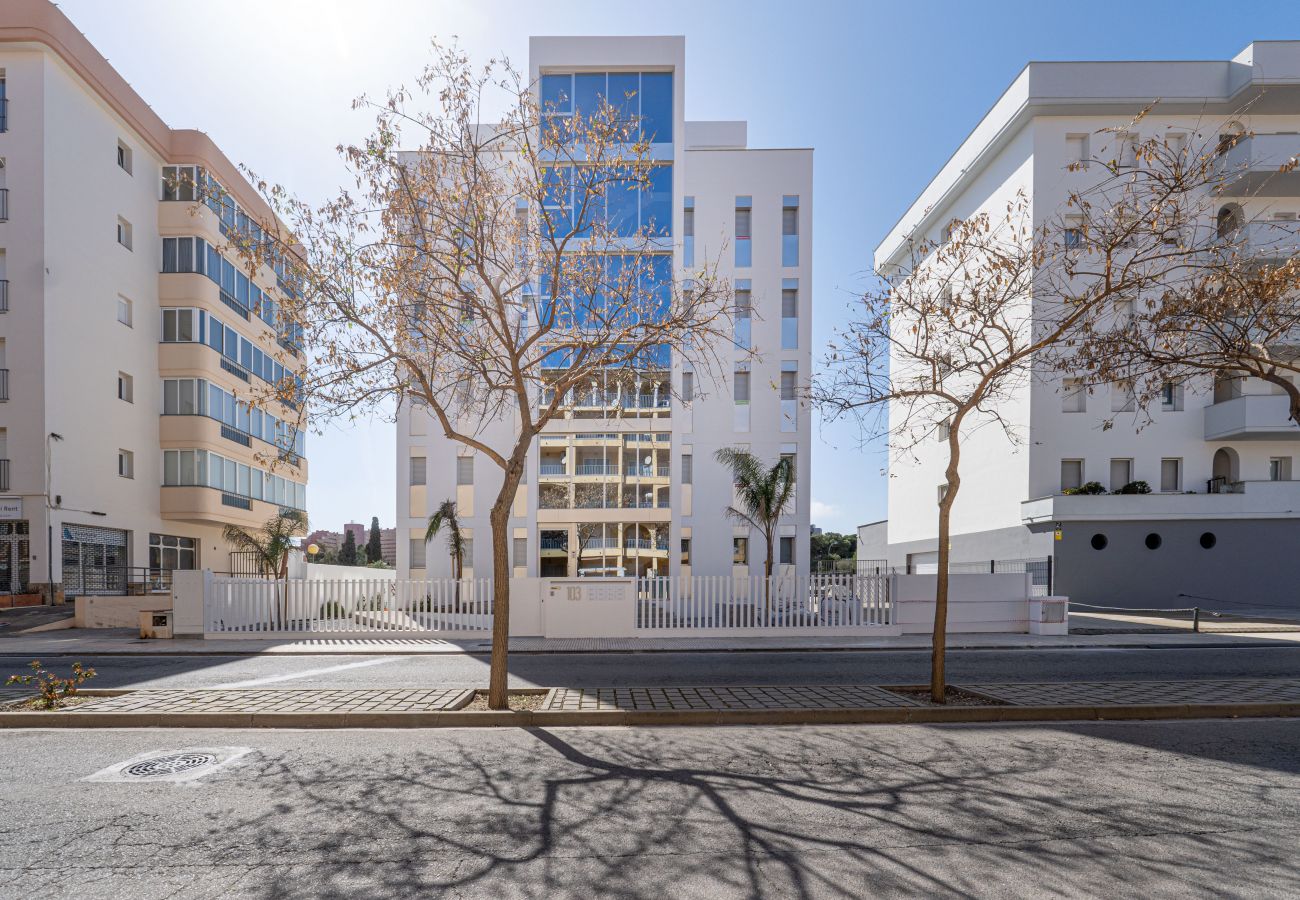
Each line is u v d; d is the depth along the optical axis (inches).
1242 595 951.6
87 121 930.1
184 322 1069.1
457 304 385.7
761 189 1190.3
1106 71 960.3
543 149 417.4
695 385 1165.7
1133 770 237.1
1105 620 800.9
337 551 2696.9
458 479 1176.8
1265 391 980.6
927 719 314.7
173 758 253.8
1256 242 884.6
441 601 658.2
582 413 1031.6
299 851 171.8
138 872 160.6
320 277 371.2
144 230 1039.0
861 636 647.1
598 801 206.5
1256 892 151.3
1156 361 383.2
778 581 650.8
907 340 834.2
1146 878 157.4
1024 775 231.9
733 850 171.9
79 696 350.0
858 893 150.6
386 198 376.5
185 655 551.2
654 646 581.6
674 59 949.8
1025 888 152.8
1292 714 324.8
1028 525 1002.1
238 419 1178.0
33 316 855.7
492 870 161.3
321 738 283.3
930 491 1299.2
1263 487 948.0
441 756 255.6
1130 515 940.0
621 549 1027.3
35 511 844.6
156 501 1050.7
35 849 173.0
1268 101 954.1
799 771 236.4
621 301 421.4
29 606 814.5
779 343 1174.3
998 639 621.9
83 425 908.6
